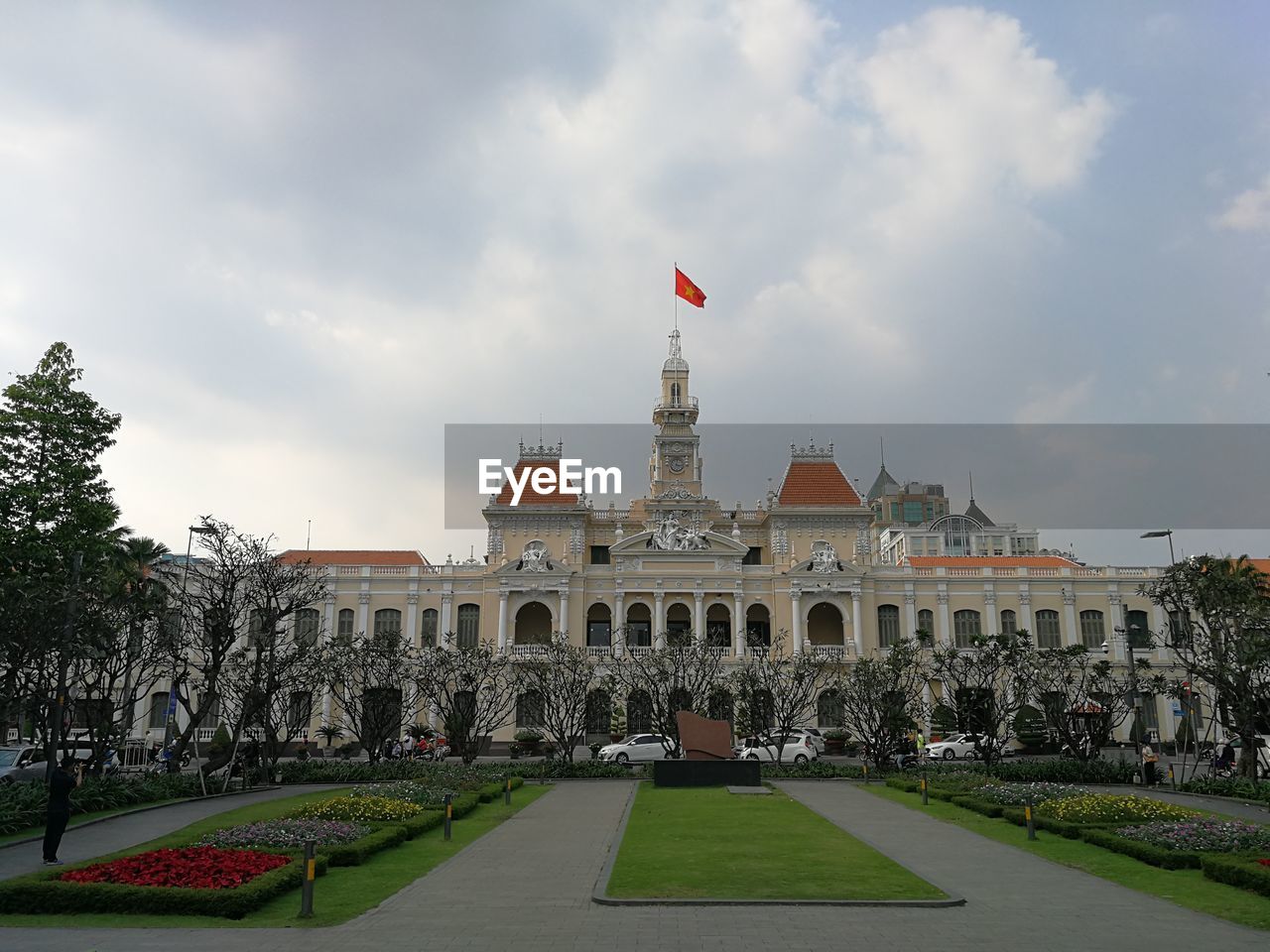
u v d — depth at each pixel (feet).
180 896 60.90
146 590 166.40
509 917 60.49
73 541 167.43
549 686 203.51
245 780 152.15
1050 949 53.21
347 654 189.98
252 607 171.63
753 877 72.08
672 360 339.77
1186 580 161.48
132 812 114.01
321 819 97.30
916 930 57.31
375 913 61.67
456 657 208.13
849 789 147.13
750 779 149.89
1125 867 78.59
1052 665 194.80
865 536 303.07
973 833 97.60
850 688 190.39
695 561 291.99
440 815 102.68
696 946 53.57
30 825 99.96
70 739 181.78
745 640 281.95
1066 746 208.13
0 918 60.34
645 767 173.58
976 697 198.29
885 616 295.07
